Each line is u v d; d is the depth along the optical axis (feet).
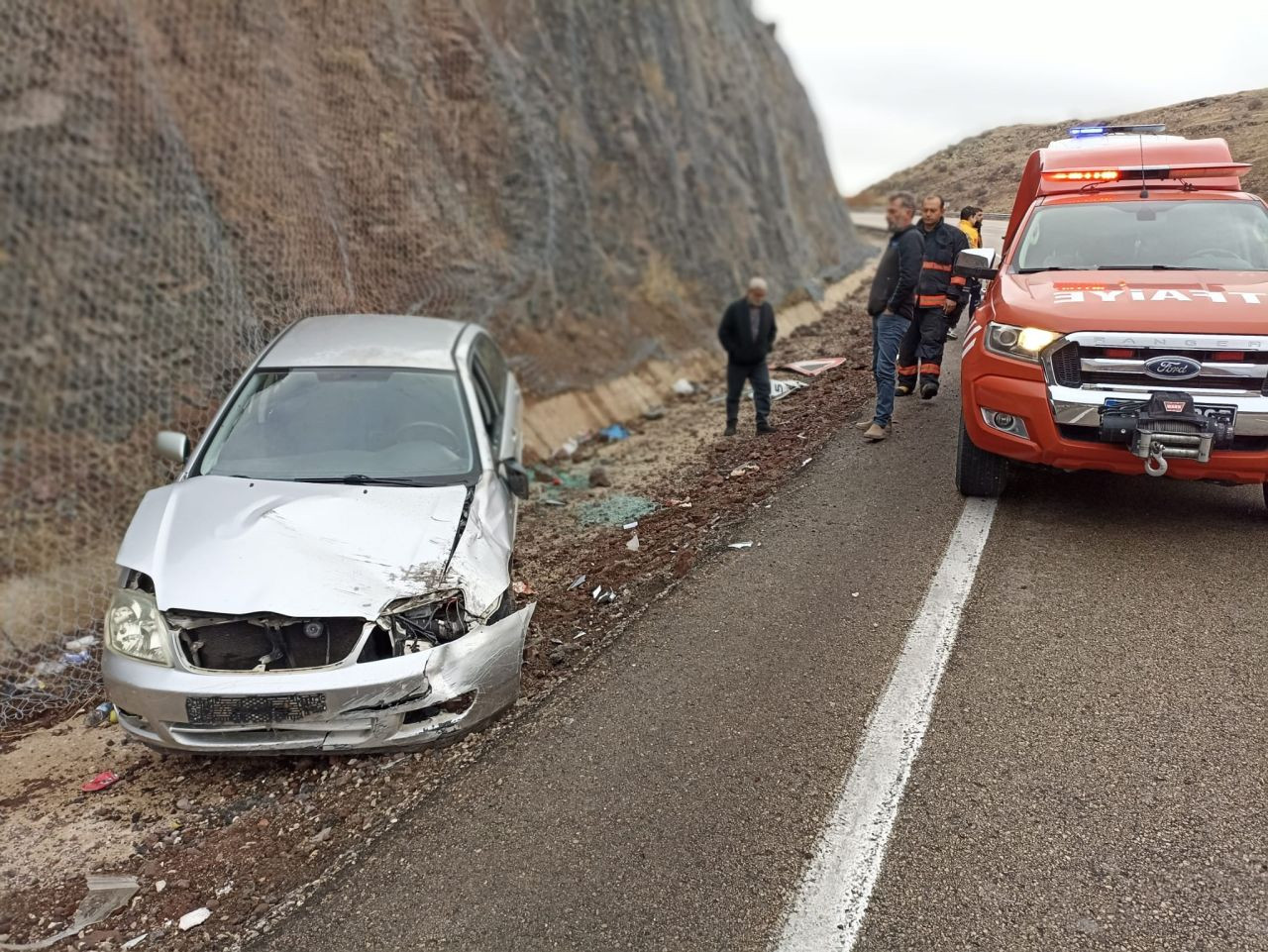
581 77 42.65
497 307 32.09
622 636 14.93
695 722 12.17
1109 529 17.44
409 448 15.96
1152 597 14.56
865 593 15.44
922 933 8.44
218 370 21.95
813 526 18.80
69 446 19.02
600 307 38.14
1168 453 14.97
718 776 11.00
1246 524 17.34
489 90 35.63
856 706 12.17
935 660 13.15
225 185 24.53
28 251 19.51
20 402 18.62
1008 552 16.62
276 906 9.61
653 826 10.19
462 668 11.98
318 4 30.45
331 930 9.12
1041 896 8.78
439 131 33.55
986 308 18.38
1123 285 16.92
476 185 34.24
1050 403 16.05
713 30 59.98
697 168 50.47
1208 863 9.03
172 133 22.88
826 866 9.36
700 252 47.96
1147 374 15.37
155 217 21.85
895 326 23.36
